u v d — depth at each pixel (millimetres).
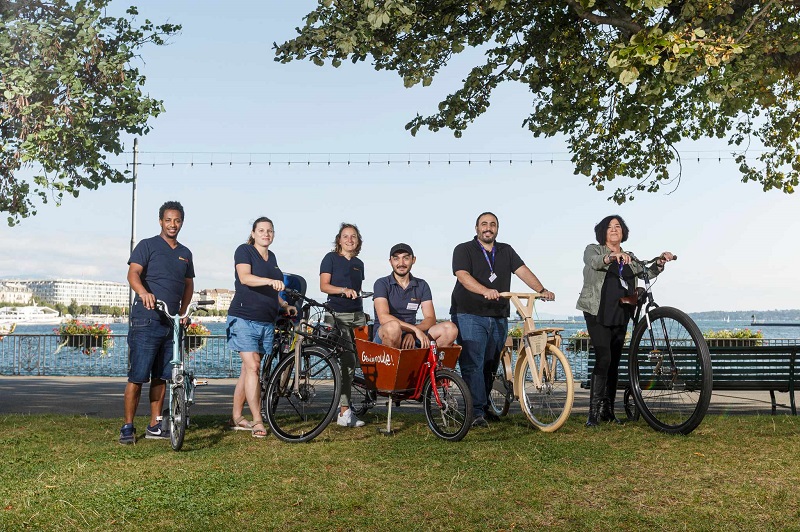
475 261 6824
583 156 12117
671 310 6066
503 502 3971
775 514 3713
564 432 6082
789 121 11945
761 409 9398
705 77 9484
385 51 8805
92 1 9977
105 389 13055
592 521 3646
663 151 12031
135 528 3576
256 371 6352
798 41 7723
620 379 6840
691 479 4422
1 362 19781
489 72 10023
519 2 9375
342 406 6738
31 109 9047
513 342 6945
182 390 5582
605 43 9984
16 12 9641
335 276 6988
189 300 6527
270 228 6602
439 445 5590
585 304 6539
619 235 6492
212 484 4383
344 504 3934
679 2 7453
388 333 6184
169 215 6332
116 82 10039
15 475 4695
